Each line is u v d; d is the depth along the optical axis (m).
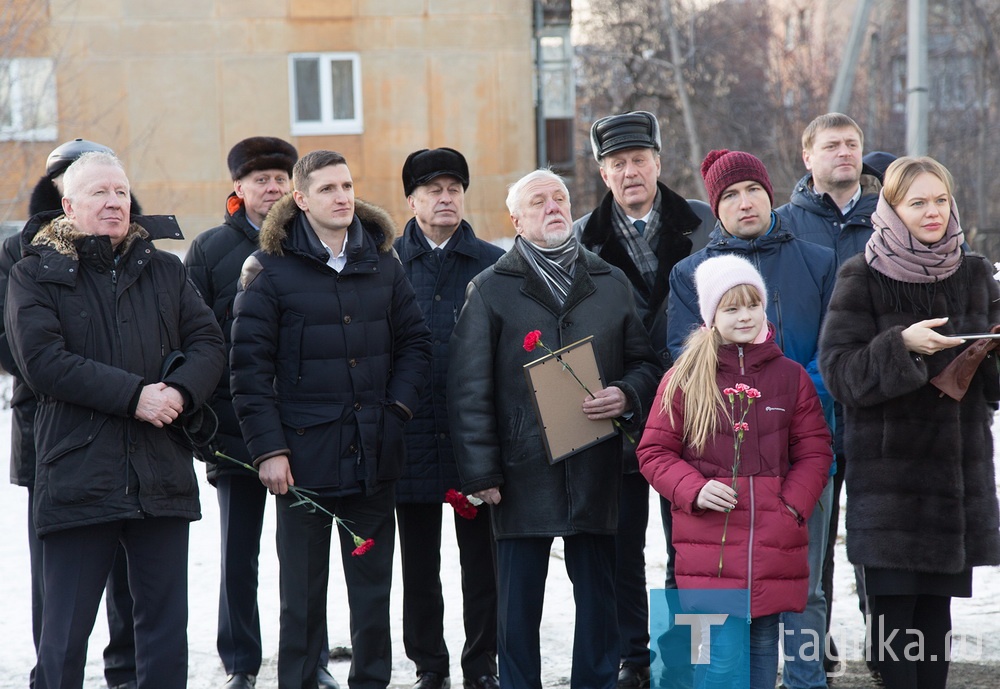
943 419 3.99
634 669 4.88
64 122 16.80
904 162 4.07
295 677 4.36
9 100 16.19
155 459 3.97
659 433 4.13
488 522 4.83
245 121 19.39
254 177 5.08
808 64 24.72
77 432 3.89
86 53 18.94
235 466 4.81
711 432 4.04
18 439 4.37
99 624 5.69
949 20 25.59
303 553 4.38
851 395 4.00
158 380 4.05
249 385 4.32
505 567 4.43
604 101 25.77
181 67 19.23
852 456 4.11
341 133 19.47
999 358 3.93
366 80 19.41
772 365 4.11
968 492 4.00
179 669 4.00
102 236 3.97
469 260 5.05
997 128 21.97
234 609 4.74
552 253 4.51
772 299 4.58
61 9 18.67
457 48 19.42
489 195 19.59
